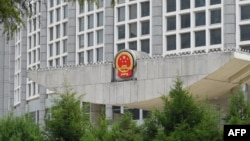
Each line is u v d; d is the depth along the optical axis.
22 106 88.50
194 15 72.31
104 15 77.56
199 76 42.88
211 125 27.33
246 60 42.41
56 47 83.38
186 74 43.28
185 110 27.56
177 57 43.69
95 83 46.78
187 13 72.75
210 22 71.44
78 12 80.75
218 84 44.28
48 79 48.38
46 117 31.22
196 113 27.61
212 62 42.47
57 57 82.81
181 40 72.88
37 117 85.00
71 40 80.62
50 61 84.19
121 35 77.00
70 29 80.75
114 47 77.19
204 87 44.16
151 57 44.75
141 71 45.00
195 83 43.03
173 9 73.50
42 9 84.56
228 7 70.25
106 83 46.38
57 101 30.95
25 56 88.81
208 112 27.95
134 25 76.25
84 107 31.25
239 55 42.00
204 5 71.75
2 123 34.16
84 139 29.36
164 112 27.89
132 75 45.38
